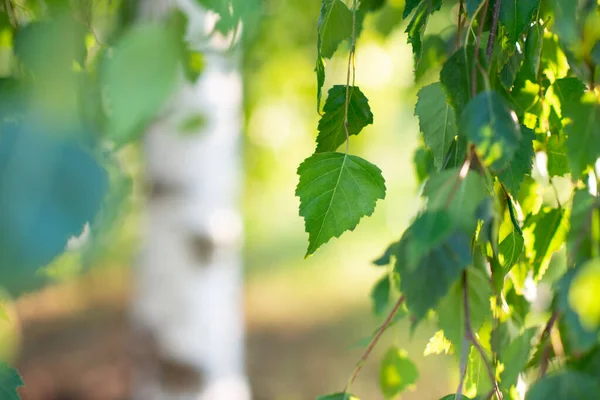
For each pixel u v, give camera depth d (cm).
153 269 186
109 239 66
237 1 79
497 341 76
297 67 251
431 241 69
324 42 82
